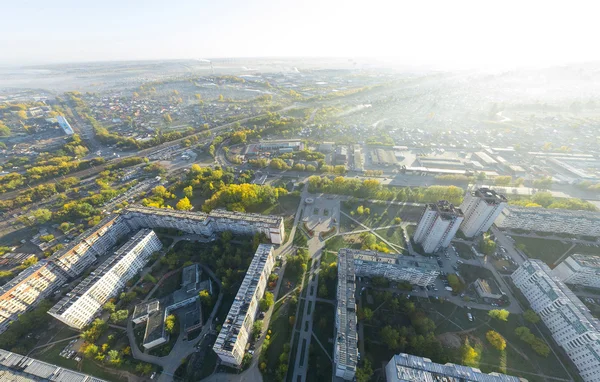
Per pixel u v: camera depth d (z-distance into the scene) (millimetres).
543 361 183500
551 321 199625
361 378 166250
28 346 198625
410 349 187250
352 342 172000
